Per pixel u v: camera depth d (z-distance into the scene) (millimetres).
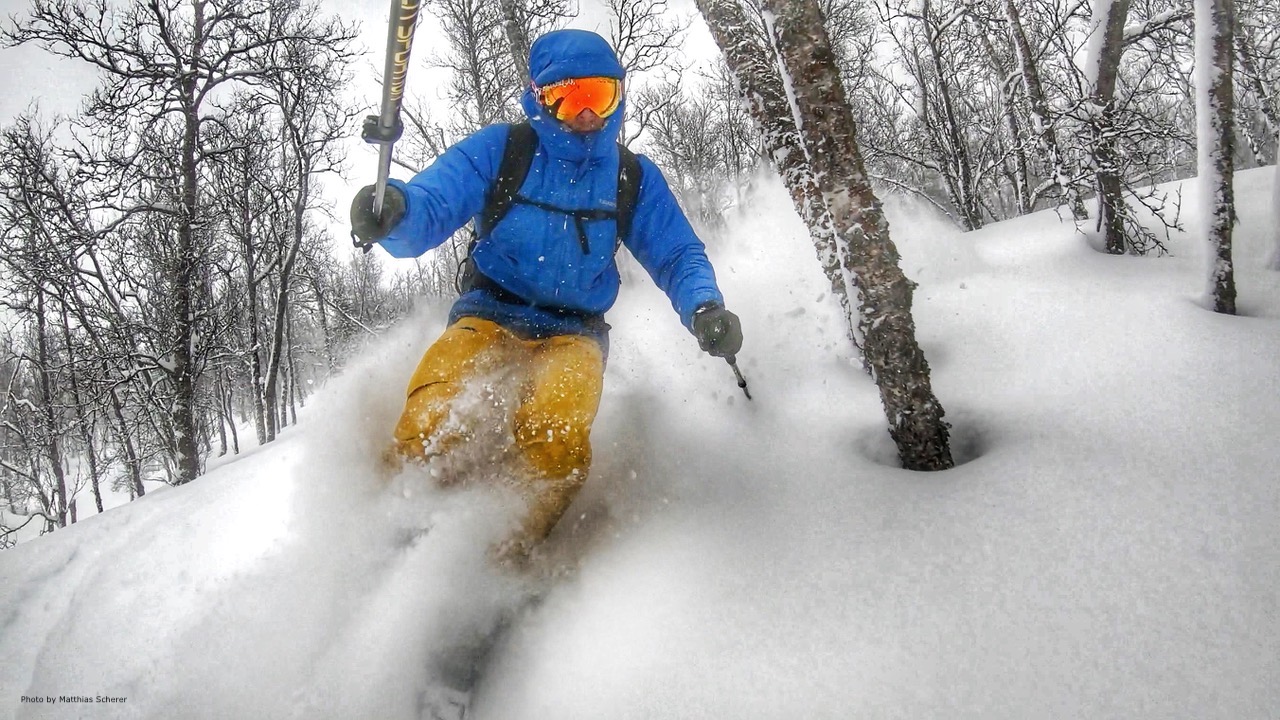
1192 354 3133
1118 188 5523
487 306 2732
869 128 16562
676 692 1800
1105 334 3562
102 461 23734
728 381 3600
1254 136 13336
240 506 3354
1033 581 1883
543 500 2312
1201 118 3795
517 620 2162
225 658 2207
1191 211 6109
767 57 3422
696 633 1973
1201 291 4043
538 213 2625
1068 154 6293
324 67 16797
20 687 2408
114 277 17281
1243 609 1655
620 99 2562
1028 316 4023
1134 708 1484
